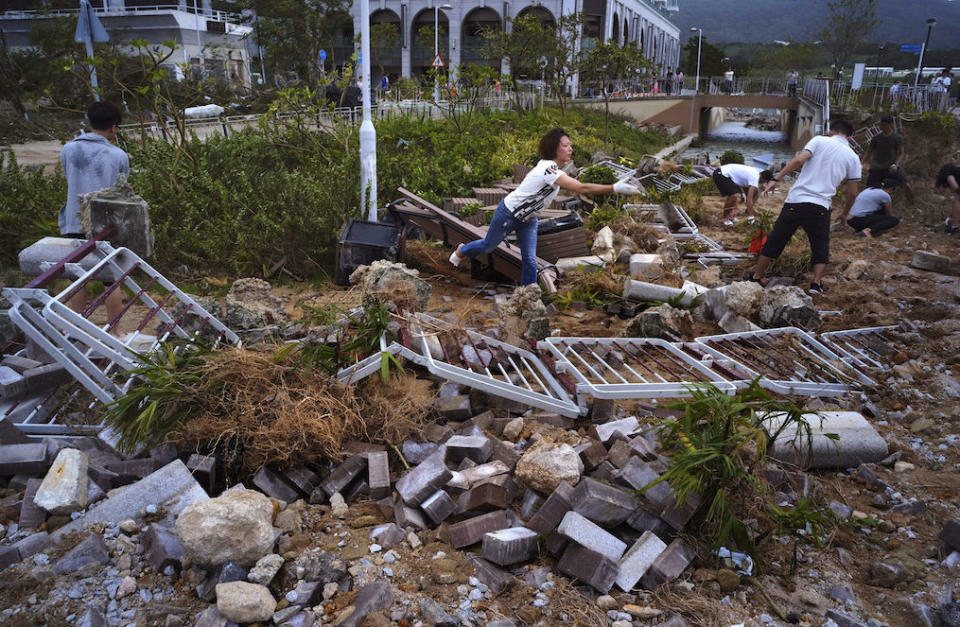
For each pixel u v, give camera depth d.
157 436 3.33
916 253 7.81
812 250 6.83
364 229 7.13
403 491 3.13
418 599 2.54
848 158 6.48
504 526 2.92
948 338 5.35
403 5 49.81
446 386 4.16
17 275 6.51
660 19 71.88
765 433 3.17
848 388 4.60
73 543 2.76
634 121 34.81
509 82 22.78
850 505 3.37
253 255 7.25
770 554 2.95
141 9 39.00
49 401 3.81
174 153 9.02
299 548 2.83
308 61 27.84
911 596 2.70
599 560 2.65
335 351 4.06
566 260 7.43
